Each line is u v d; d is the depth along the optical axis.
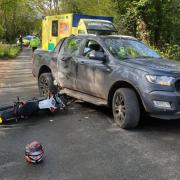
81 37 5.95
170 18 13.85
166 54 12.49
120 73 4.85
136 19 13.79
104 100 5.25
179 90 4.53
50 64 6.46
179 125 5.03
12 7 23.64
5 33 37.16
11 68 12.99
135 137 4.48
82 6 24.83
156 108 4.50
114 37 5.64
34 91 7.61
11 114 5.07
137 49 5.55
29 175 3.38
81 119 5.29
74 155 3.87
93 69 5.34
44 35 14.59
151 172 3.45
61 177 3.34
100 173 3.42
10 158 3.79
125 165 3.61
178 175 3.38
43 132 4.68
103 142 4.29
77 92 5.88
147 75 4.54
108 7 16.56
